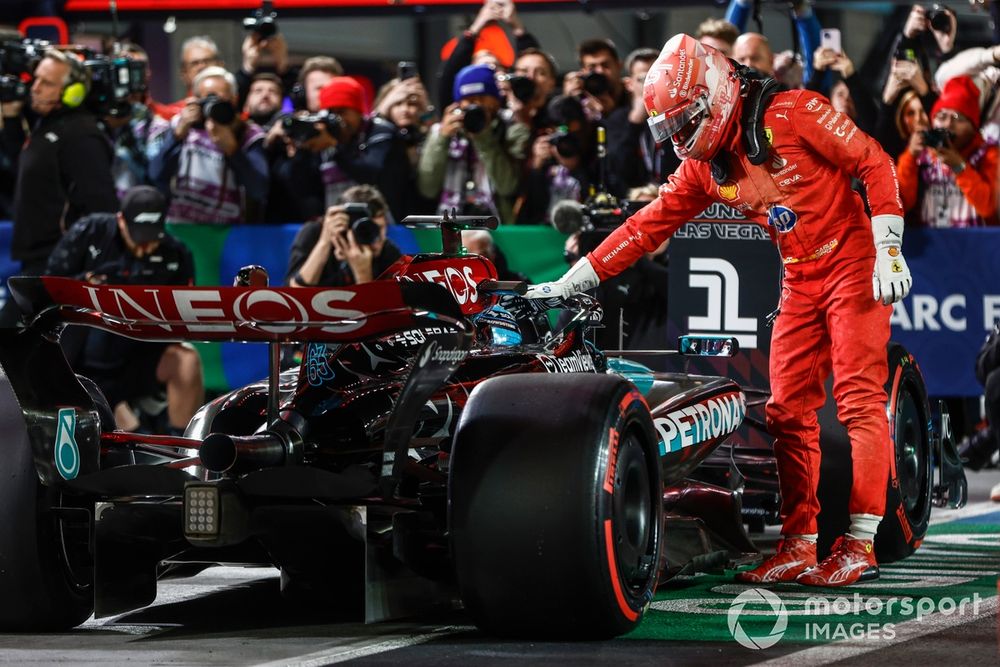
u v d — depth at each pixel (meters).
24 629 12.54
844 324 14.70
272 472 11.73
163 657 11.04
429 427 13.23
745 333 18.08
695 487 15.87
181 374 23.72
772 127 14.35
